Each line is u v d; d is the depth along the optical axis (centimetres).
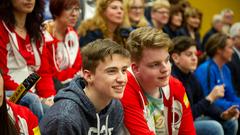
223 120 404
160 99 268
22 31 320
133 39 254
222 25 769
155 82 251
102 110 235
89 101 226
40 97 323
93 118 228
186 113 279
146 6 643
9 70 307
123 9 440
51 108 224
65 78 367
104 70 222
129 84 255
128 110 253
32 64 320
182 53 382
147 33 250
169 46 250
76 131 217
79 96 225
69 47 381
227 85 455
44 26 351
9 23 310
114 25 437
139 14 497
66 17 378
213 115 399
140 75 256
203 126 370
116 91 224
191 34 622
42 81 326
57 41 370
